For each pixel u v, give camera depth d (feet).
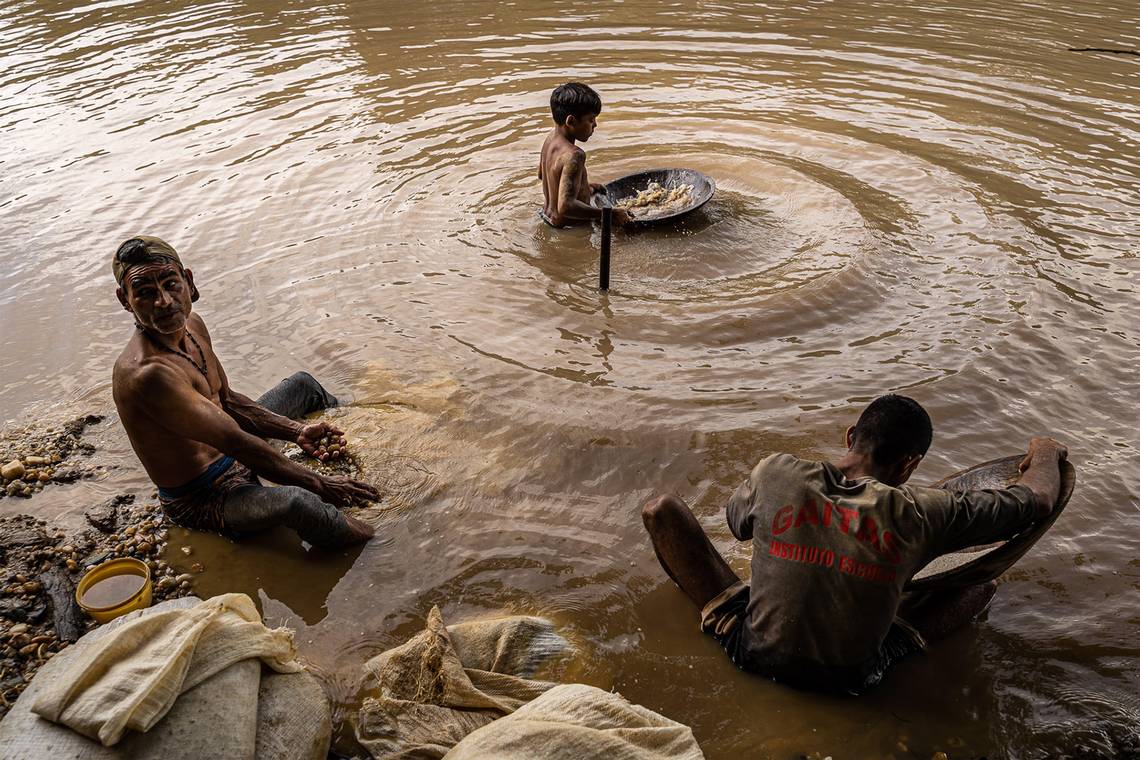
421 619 12.28
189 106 31.86
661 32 38.50
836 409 16.08
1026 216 22.80
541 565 13.07
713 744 10.35
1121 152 26.43
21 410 16.90
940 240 21.79
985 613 11.96
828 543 10.14
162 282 12.98
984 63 34.19
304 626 12.23
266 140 28.78
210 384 14.40
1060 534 13.19
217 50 38.22
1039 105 30.07
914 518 9.80
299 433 15.17
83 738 9.05
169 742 9.12
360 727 10.48
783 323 18.72
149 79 34.86
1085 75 32.78
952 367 17.12
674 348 18.07
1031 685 10.95
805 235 22.15
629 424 15.85
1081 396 16.22
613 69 34.22
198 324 14.62
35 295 20.72
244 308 19.97
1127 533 13.17
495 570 13.01
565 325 18.99
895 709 10.69
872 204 23.61
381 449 15.48
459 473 14.90
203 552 13.65
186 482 13.87
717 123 29.04
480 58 35.88
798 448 15.17
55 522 14.21
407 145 28.07
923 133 27.99
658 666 11.35
